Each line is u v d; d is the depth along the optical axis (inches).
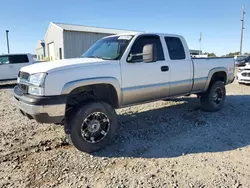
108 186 105.9
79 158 134.6
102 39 192.5
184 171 118.6
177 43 194.7
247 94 341.1
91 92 150.3
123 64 154.7
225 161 129.4
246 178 111.7
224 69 234.8
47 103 124.4
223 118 211.2
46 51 1327.5
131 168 122.6
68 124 137.3
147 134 172.1
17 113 241.3
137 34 167.2
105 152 142.9
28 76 135.7
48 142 157.3
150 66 168.9
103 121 147.7
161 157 135.3
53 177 114.1
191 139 162.2
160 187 104.5
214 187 104.2
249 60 833.5
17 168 122.9
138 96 165.5
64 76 130.3
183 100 289.4
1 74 524.1
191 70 199.9
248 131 177.8
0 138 165.2
